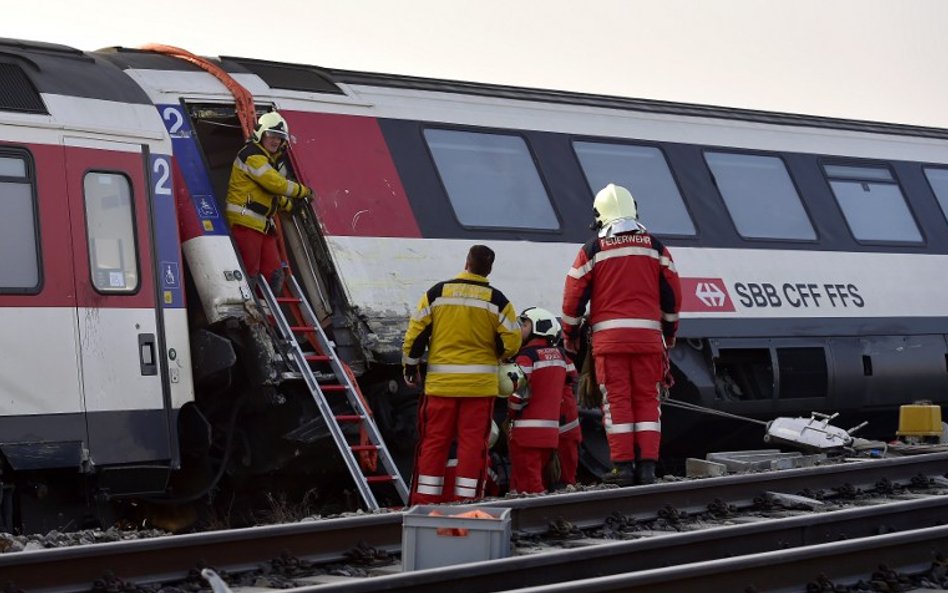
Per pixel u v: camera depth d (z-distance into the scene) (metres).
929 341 30.80
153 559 12.35
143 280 19.70
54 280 18.86
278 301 21.55
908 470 19.55
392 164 23.56
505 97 26.11
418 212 23.50
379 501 22.70
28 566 11.58
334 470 22.22
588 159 26.53
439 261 23.44
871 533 15.01
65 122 19.38
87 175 19.47
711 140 28.75
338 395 21.64
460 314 18.73
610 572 12.53
